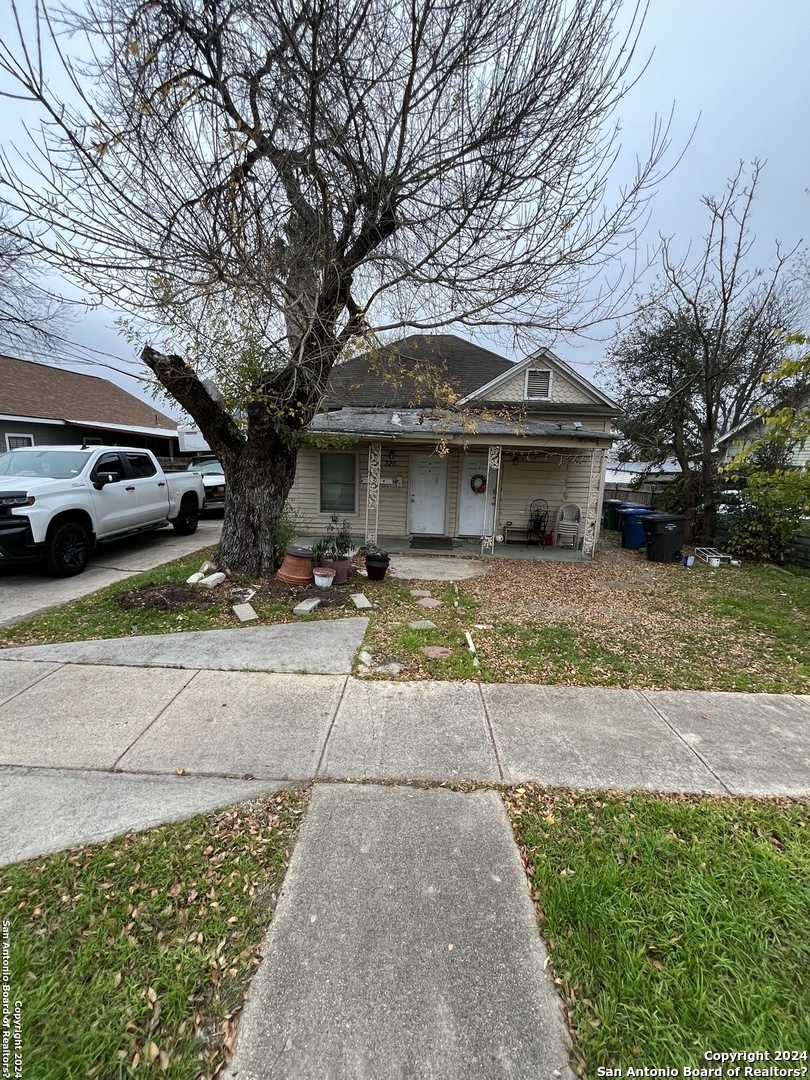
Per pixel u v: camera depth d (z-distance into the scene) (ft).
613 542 44.86
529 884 7.16
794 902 6.89
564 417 39.27
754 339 43.65
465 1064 4.97
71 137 12.00
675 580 29.12
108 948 6.12
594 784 9.48
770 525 35.06
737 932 6.45
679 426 44.96
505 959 6.05
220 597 19.70
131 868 7.29
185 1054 5.04
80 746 10.30
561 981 5.82
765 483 25.73
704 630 19.27
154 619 17.74
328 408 33.14
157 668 14.07
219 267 14.38
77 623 17.33
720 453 43.75
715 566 34.12
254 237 15.08
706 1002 5.58
